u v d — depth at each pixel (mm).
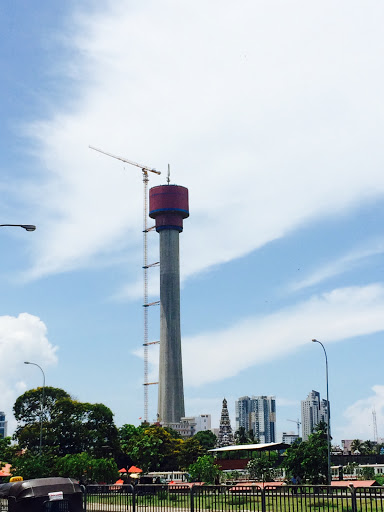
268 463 96062
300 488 26438
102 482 70875
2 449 94375
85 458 71188
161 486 32844
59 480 27859
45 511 26625
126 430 173125
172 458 163000
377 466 121375
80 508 27672
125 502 33656
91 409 125375
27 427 125562
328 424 65125
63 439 121875
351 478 95125
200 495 30938
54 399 132125
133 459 145625
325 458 76312
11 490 27578
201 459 90250
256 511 29312
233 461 104312
